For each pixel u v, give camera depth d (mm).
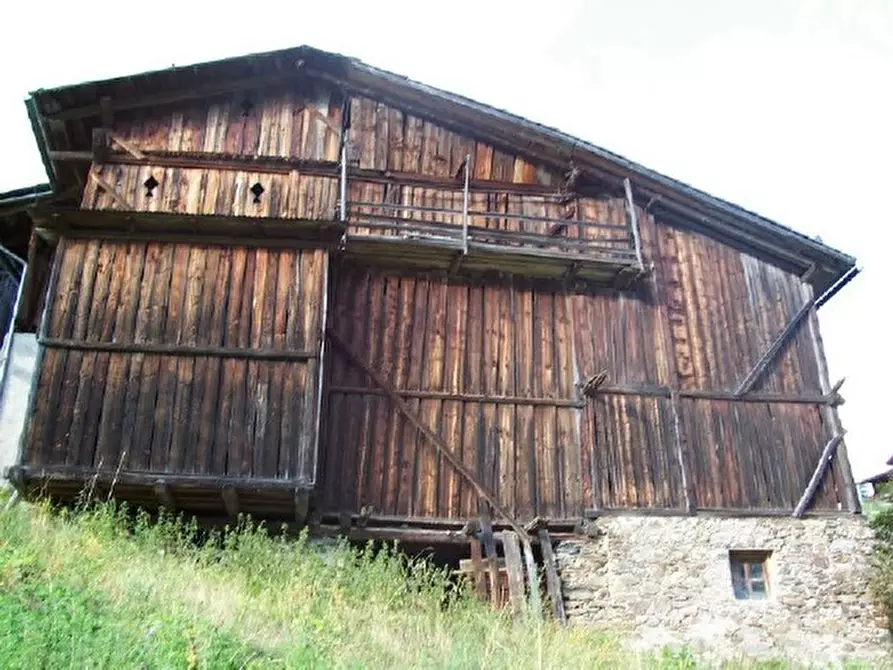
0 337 20203
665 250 18641
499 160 18547
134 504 14992
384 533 15523
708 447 17188
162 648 7359
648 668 11789
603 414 17016
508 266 17344
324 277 15688
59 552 10469
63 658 6719
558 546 15992
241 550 13461
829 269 19000
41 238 16688
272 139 17562
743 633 15891
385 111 18297
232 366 14945
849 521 17094
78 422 14297
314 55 17703
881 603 16484
